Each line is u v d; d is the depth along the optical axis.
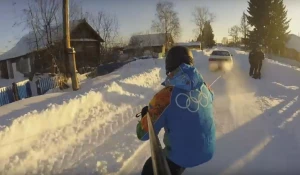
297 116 6.52
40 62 28.00
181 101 2.09
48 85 13.91
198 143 2.12
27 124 5.04
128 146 4.71
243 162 4.11
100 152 4.46
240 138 5.07
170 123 2.12
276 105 7.70
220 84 11.60
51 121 5.63
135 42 55.69
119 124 6.05
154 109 2.09
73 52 11.30
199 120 2.12
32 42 28.34
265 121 6.09
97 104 7.36
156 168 1.87
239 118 6.32
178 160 2.15
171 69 2.19
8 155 4.33
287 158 4.21
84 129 5.62
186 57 2.18
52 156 4.37
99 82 12.62
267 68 16.45
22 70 36.00
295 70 15.52
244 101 8.18
